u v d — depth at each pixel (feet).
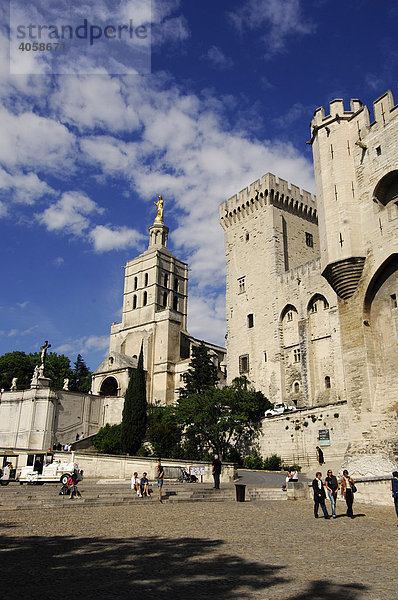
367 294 93.97
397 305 89.61
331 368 153.99
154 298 278.26
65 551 38.91
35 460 134.62
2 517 59.16
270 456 139.74
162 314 266.57
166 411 175.11
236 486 84.12
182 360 255.50
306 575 31.81
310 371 159.22
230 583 29.63
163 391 247.50
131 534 47.73
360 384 91.50
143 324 272.31
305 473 120.88
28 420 184.75
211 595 26.91
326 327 159.33
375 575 31.89
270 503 80.18
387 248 90.53
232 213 209.97
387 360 89.86
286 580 30.48
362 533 49.01
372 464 84.23
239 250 204.85
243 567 33.99
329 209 101.76
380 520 58.75
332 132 106.22
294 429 134.31
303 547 41.45
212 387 168.45
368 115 100.89
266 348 180.14
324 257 101.45
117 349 275.59
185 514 64.23
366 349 91.86
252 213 202.18
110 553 38.29
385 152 94.63
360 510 69.36
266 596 26.89
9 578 29.71
